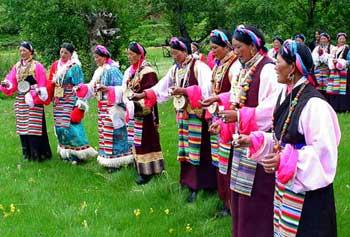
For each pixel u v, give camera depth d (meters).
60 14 16.36
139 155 6.99
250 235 4.50
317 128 3.50
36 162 8.26
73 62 8.00
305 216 3.64
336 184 6.66
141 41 17.88
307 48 3.65
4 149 9.20
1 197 6.60
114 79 7.45
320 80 13.18
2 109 13.93
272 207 4.42
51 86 8.09
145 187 6.78
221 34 5.25
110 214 5.96
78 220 5.80
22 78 8.04
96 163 8.10
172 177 7.09
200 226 5.61
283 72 3.68
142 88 6.71
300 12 17.23
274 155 3.56
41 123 8.20
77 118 7.99
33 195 6.65
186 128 6.22
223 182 5.70
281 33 17.20
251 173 4.43
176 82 6.17
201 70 5.92
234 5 16.09
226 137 4.92
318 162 3.48
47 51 16.78
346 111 12.93
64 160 8.26
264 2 15.84
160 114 12.12
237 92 4.63
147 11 17.19
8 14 16.84
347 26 17.16
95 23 16.38
